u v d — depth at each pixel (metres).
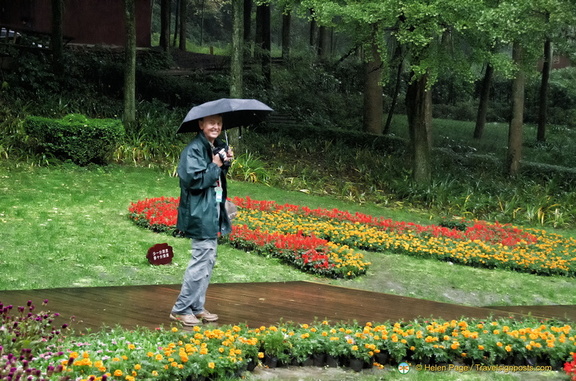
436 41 15.77
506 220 15.38
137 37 29.19
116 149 15.66
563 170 20.73
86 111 18.73
